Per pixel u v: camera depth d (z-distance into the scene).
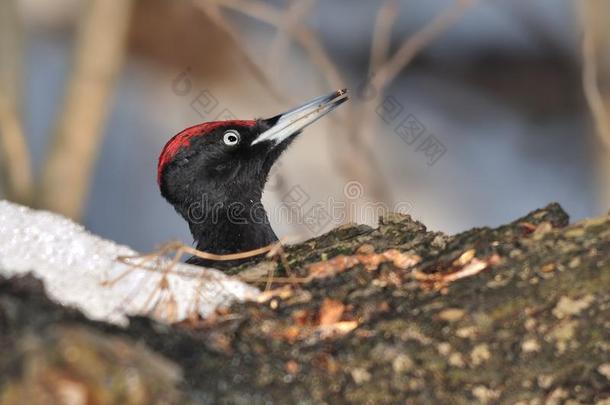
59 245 7.51
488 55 20.78
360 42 20.45
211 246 11.90
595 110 13.87
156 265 7.50
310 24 20.58
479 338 6.88
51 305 6.60
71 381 5.73
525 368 6.80
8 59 16.11
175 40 19.30
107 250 7.57
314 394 6.53
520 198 19.19
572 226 7.55
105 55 15.59
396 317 7.02
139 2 19.08
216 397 6.36
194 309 7.16
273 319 7.09
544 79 20.52
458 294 7.15
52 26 20.59
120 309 6.92
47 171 15.42
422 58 20.67
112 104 19.47
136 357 5.98
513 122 20.44
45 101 19.64
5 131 15.08
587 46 13.94
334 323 7.06
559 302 7.02
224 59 19.34
